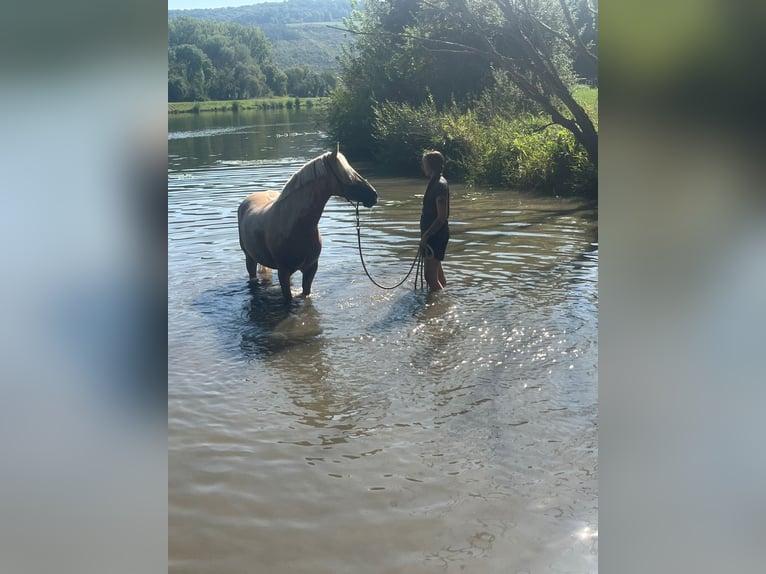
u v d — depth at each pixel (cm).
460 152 1680
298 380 491
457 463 373
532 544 302
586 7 1931
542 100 1359
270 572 286
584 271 741
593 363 500
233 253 892
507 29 1582
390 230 1005
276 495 346
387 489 350
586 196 1266
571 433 402
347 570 288
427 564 290
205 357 539
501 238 925
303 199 652
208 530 317
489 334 566
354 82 2447
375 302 665
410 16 2286
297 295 702
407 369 504
